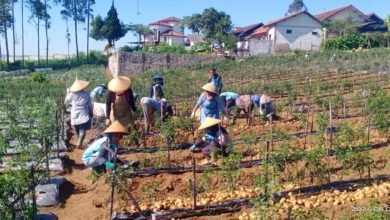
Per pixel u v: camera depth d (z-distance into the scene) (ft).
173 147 38.06
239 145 38.06
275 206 22.82
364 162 27.99
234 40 191.21
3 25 210.79
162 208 25.93
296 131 43.65
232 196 26.78
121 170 26.35
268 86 70.74
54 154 37.11
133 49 212.64
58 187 29.40
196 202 26.35
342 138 29.60
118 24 264.11
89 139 44.32
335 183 27.55
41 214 25.22
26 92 84.02
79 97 39.96
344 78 85.25
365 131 39.29
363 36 174.60
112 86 37.06
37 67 199.11
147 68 146.61
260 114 49.60
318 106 55.01
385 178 28.09
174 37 271.90
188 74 118.32
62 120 43.86
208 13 216.54
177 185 29.25
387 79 76.43
